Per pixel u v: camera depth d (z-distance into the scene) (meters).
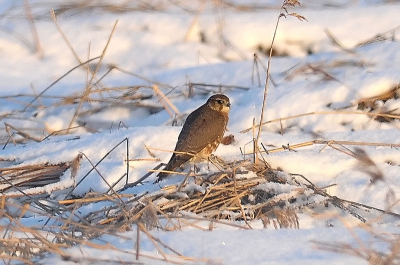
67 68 16.61
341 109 13.38
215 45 17.00
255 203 10.00
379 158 11.29
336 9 17.89
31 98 15.23
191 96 14.58
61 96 14.55
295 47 16.56
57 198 10.79
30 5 18.77
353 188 10.55
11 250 7.31
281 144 11.85
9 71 16.38
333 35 16.55
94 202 9.66
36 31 17.59
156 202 9.33
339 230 8.26
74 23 17.91
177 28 17.39
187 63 16.47
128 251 7.29
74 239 7.35
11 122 14.23
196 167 10.59
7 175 11.27
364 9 17.53
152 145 11.73
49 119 14.29
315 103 13.49
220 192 9.84
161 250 7.30
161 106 14.47
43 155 11.68
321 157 11.11
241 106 13.85
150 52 16.78
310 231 8.21
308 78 14.44
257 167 10.56
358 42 16.31
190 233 8.02
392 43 15.59
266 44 16.73
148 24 17.53
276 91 13.98
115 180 10.81
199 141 10.84
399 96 13.50
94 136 12.21
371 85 13.54
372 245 7.66
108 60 16.59
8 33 17.61
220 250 7.39
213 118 11.02
